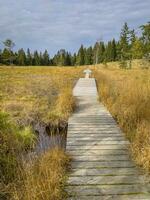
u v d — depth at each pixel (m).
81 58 73.31
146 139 4.60
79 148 5.03
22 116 8.01
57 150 4.52
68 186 3.51
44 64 80.62
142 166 4.06
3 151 4.36
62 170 3.88
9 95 12.46
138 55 29.56
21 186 3.43
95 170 4.01
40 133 6.89
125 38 37.91
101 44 66.19
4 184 3.53
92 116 8.02
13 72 32.22
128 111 6.96
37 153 5.04
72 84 17.56
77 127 6.69
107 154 4.69
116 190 3.40
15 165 4.03
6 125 5.22
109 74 23.72
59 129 7.32
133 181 3.64
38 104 9.98
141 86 9.80
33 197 3.11
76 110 9.00
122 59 39.81
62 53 78.94
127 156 4.59
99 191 3.38
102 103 10.26
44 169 3.75
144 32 26.69
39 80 21.20
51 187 3.27
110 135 5.92
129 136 5.62
